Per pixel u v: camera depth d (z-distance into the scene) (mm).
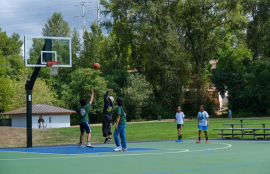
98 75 67125
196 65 67500
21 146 17953
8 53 82812
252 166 7293
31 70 66938
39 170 7281
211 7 64062
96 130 31047
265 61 55500
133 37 64250
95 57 78688
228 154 10438
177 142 18172
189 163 8062
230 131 25609
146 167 7449
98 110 63531
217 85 68188
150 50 61812
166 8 61844
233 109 69188
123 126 12273
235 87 67812
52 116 52688
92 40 78625
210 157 9516
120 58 70188
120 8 61094
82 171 7012
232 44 77875
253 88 57312
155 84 68938
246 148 13016
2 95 45594
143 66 68000
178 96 65250
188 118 65750
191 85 67062
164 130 29422
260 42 56219
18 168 7676
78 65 79500
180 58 60531
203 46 65875
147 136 22953
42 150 13641
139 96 61938
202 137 22641
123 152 11703
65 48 19453
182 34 66125
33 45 18344
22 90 61000
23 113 50156
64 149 13734
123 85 69688
